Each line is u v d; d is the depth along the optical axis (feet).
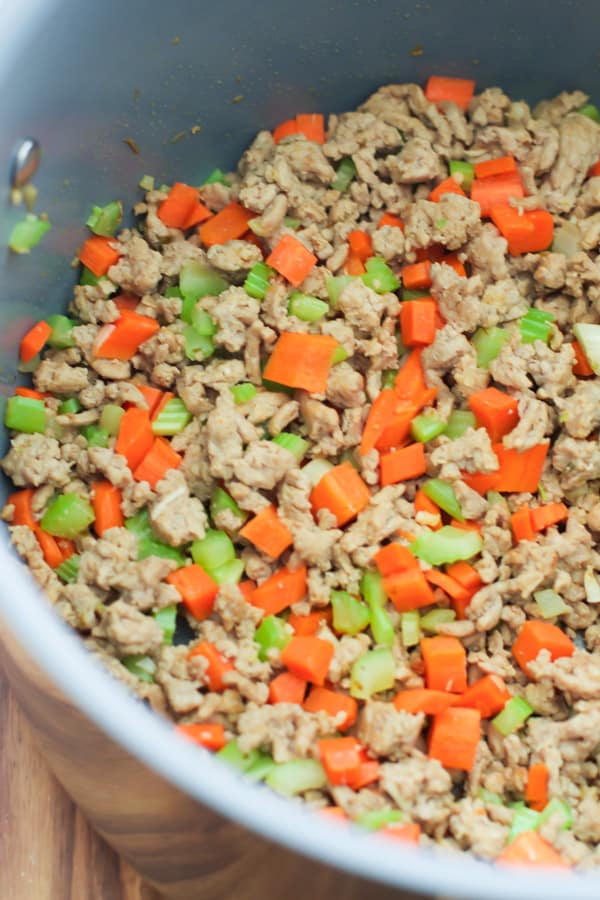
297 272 1.75
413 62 1.82
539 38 1.80
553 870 1.39
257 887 1.52
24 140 1.62
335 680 1.63
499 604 1.67
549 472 1.73
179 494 1.68
